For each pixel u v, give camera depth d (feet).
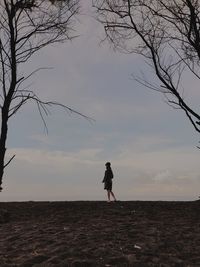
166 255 36.70
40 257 35.91
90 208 63.21
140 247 38.60
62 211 61.67
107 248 37.99
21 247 40.19
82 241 40.37
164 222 50.52
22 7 61.31
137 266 33.88
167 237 42.42
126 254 36.73
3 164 59.52
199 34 60.59
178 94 60.23
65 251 37.40
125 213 57.36
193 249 38.63
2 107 60.03
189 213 57.06
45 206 67.51
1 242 43.14
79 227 47.91
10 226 52.26
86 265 33.88
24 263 34.96
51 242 40.86
